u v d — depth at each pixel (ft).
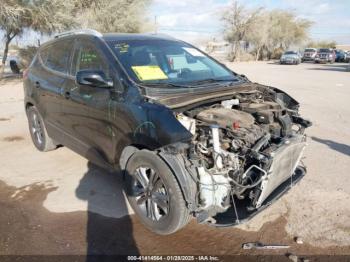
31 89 18.08
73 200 13.56
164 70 13.35
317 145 19.95
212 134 10.18
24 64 62.85
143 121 10.66
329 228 11.55
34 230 11.67
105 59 12.92
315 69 93.15
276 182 11.12
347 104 33.27
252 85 13.96
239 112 11.35
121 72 12.12
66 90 14.66
